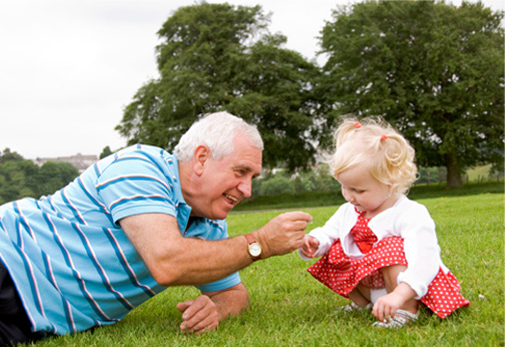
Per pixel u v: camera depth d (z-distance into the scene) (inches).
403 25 1334.9
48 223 97.4
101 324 104.0
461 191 1401.3
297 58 1487.5
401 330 92.4
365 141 106.0
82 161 4138.8
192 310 101.7
